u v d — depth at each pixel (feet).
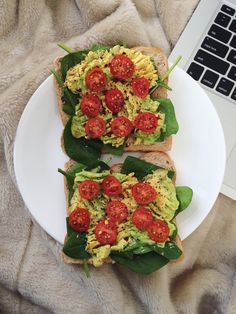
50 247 1.61
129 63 1.42
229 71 1.60
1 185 1.65
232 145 1.60
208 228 1.66
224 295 1.66
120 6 1.63
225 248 1.67
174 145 1.53
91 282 1.60
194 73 1.61
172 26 1.66
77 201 1.43
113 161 1.51
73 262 1.54
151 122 1.41
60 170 1.46
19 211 1.66
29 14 1.69
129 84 1.46
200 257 1.68
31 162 1.51
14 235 1.66
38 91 1.51
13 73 1.66
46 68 1.61
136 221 1.40
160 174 1.45
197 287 1.67
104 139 1.45
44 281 1.64
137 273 1.61
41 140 1.52
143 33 1.61
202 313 1.69
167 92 1.53
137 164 1.45
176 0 1.66
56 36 1.70
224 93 1.60
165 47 1.67
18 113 1.59
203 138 1.52
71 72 1.46
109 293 1.60
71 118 1.46
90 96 1.43
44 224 1.51
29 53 1.70
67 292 1.64
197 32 1.61
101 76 1.42
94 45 1.55
